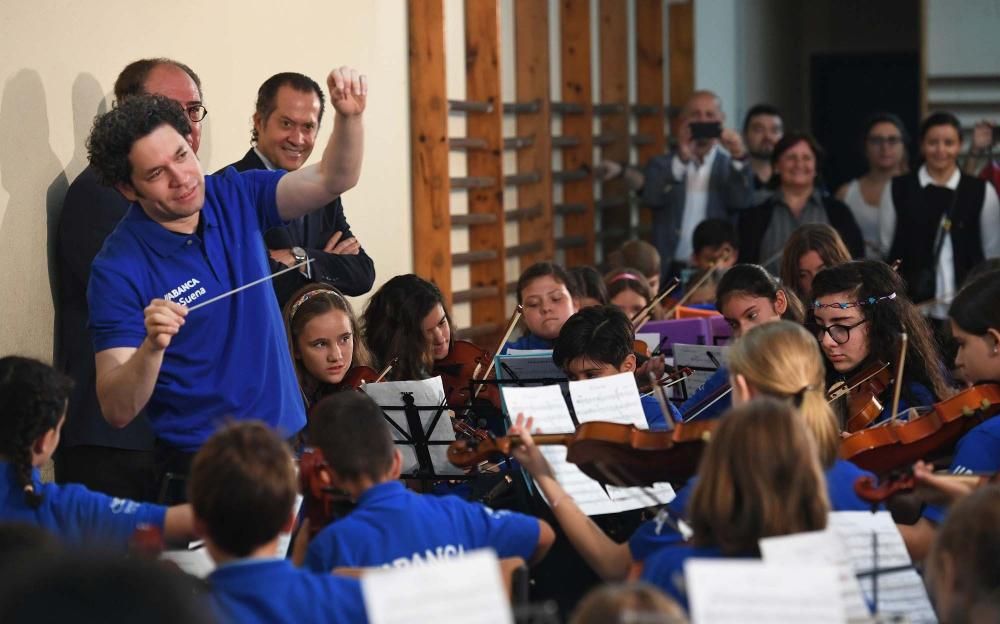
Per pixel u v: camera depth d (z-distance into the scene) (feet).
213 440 13.00
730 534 12.72
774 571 10.48
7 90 20.42
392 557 14.53
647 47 52.11
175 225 17.75
